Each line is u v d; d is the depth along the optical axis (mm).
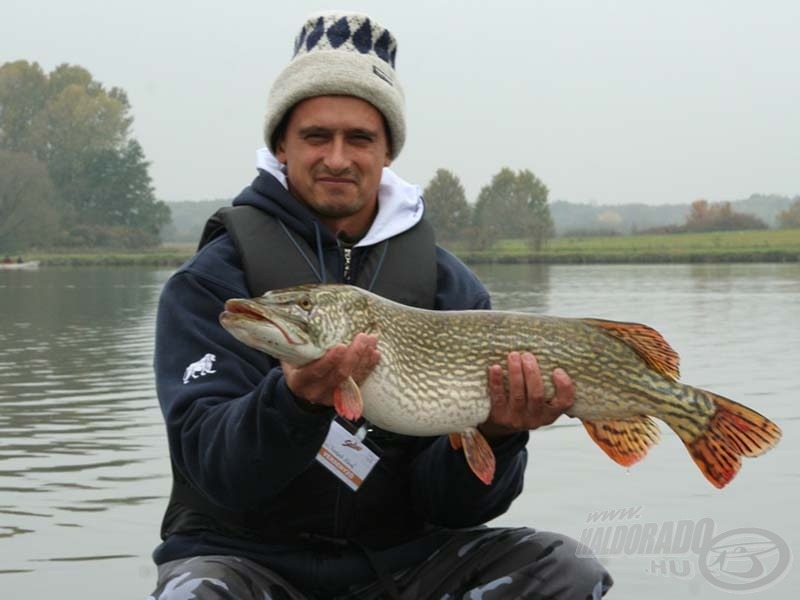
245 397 1405
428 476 1566
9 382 4941
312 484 1517
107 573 2170
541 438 3453
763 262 24938
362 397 1411
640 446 1516
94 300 11852
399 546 1594
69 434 3611
